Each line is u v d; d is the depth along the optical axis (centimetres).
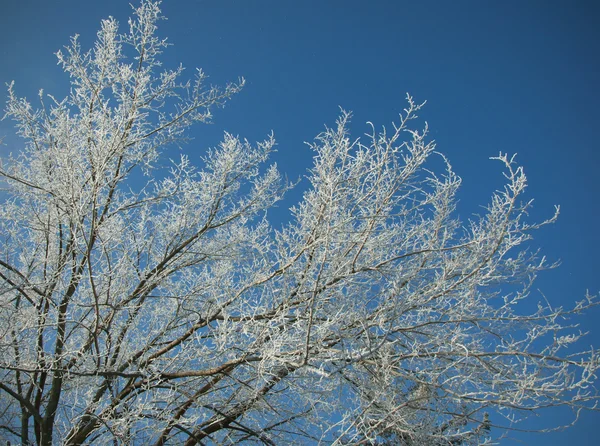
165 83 560
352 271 466
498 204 451
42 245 602
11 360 510
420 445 438
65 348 507
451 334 484
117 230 541
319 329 397
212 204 560
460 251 482
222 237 607
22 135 566
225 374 466
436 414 457
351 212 450
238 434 556
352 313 434
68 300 517
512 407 433
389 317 443
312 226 462
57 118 531
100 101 552
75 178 490
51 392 514
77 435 494
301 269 489
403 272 489
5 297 553
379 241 480
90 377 520
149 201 552
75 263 543
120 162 536
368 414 434
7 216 559
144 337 598
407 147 451
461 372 472
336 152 428
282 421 525
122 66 548
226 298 541
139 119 546
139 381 526
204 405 519
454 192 493
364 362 457
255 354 455
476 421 455
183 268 597
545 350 444
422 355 454
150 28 564
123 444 444
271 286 496
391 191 466
